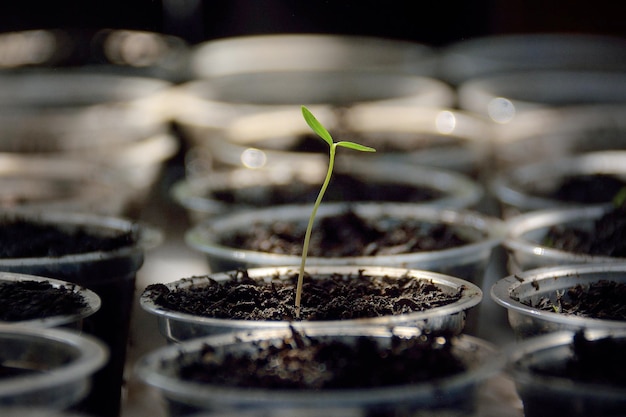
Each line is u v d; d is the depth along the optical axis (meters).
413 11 0.70
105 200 0.56
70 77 0.72
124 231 0.50
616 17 0.78
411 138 0.68
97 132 0.65
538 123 0.67
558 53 0.79
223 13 0.70
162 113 0.69
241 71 0.77
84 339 0.38
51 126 0.65
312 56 0.78
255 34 0.69
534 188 0.60
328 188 0.60
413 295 0.44
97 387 0.45
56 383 0.36
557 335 0.40
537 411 0.39
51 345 0.39
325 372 0.37
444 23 0.73
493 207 0.67
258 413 0.36
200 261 0.59
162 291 0.43
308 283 0.45
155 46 0.75
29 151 0.64
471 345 0.39
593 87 0.76
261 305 0.43
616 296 0.43
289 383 0.37
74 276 0.46
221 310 0.42
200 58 0.76
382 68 0.77
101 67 0.74
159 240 0.51
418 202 0.58
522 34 0.80
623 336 0.40
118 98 0.71
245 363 0.38
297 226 0.53
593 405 0.37
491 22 0.79
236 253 0.49
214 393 0.36
